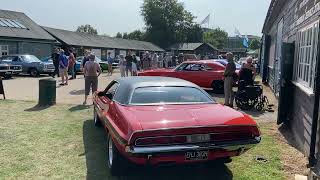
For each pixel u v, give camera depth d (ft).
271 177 18.12
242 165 19.89
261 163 20.26
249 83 39.40
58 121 30.68
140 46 211.82
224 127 16.46
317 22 21.66
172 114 17.22
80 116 32.99
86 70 40.14
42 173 18.43
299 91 26.12
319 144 19.15
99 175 18.26
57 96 47.42
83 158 20.84
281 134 27.66
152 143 15.61
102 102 23.43
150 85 20.04
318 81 19.67
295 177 17.83
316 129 19.69
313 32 22.90
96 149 22.54
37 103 40.42
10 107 37.52
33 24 129.18
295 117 27.09
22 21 124.67
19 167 19.24
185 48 273.33
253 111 37.50
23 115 33.19
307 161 20.63
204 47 272.92
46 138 25.00
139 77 22.36
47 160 20.43
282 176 18.29
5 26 111.24
